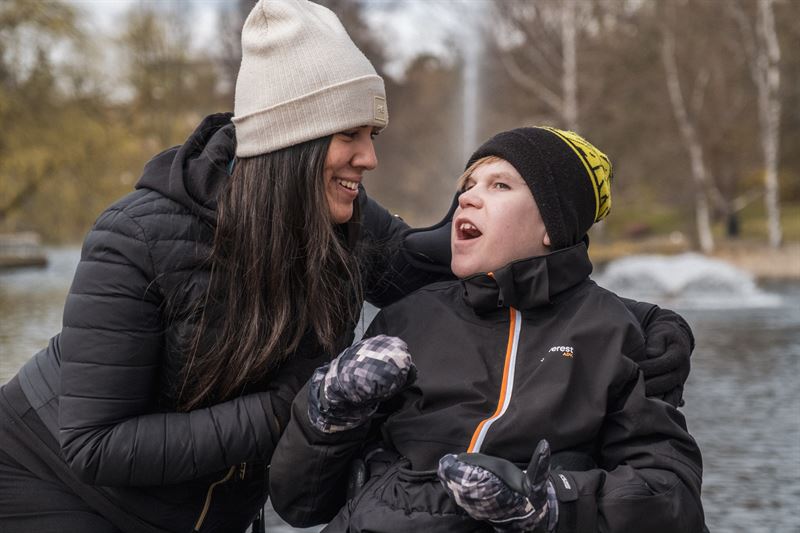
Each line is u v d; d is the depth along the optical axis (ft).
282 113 6.64
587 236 7.09
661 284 65.82
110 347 6.59
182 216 6.72
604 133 115.34
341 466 6.42
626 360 6.46
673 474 6.28
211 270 6.72
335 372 5.96
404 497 6.20
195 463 6.59
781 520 16.34
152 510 7.10
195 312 6.72
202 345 6.75
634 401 6.39
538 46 114.83
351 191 6.98
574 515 5.90
